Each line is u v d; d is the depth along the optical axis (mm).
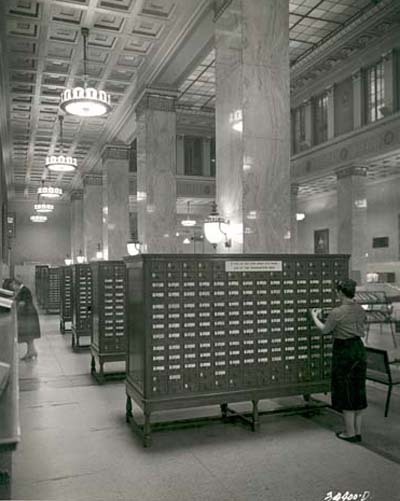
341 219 18453
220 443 5285
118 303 8602
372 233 23500
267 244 7461
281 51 7742
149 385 5375
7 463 1543
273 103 7625
